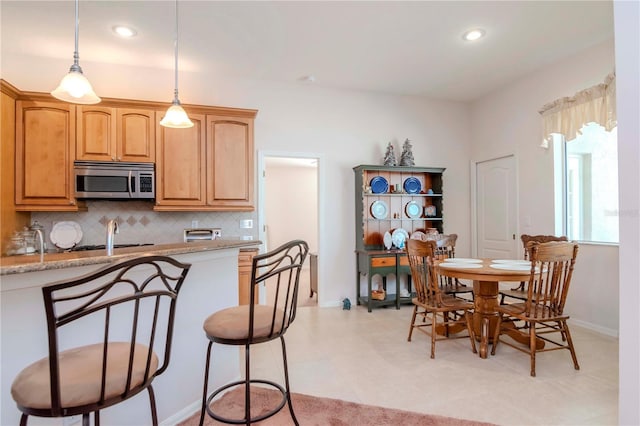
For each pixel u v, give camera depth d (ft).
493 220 15.75
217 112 12.17
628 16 3.76
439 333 10.91
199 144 11.99
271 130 14.20
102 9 9.12
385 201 15.66
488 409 6.64
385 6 9.14
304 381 7.84
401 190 15.78
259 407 6.74
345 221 15.19
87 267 4.91
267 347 9.95
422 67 13.01
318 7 9.18
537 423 6.19
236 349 7.71
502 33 10.59
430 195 15.71
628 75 3.76
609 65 10.95
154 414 4.25
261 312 5.58
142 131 11.43
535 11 9.42
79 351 3.93
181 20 9.71
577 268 11.82
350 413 6.55
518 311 8.62
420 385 7.63
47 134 10.55
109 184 11.00
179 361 6.36
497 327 9.37
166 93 13.03
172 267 6.19
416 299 10.28
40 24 9.80
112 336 5.37
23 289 4.34
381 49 11.57
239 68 13.01
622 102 3.83
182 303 6.42
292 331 11.42
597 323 11.18
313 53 11.84
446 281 12.10
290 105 14.46
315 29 10.29
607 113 10.25
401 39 10.89
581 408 6.64
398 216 15.78
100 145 11.01
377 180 15.20
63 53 11.59
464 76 13.92
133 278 5.58
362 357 9.20
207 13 9.39
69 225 11.59
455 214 16.90
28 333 4.40
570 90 12.14
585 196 12.00
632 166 3.74
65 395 3.14
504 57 12.24
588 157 11.89
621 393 3.87
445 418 6.36
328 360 9.02
